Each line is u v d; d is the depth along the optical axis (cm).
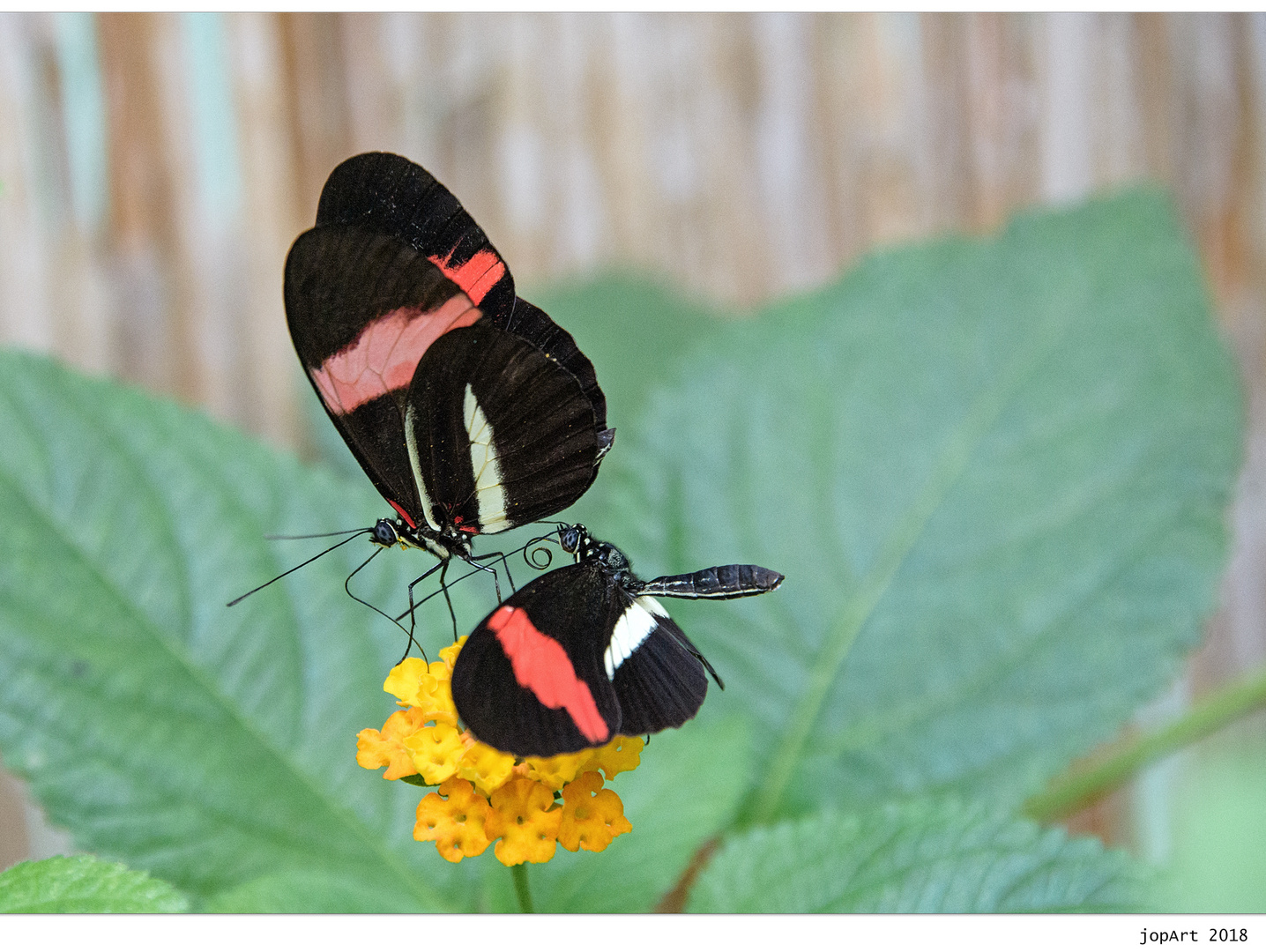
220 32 52
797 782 48
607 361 53
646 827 45
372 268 42
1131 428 49
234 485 47
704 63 54
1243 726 53
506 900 44
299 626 46
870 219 54
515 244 54
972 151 54
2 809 51
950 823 44
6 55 51
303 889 43
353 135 53
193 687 46
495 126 54
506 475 44
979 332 50
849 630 48
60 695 45
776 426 49
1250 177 54
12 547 46
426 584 47
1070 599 48
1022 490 49
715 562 49
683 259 55
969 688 48
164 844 45
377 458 43
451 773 41
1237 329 54
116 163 52
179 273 53
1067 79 54
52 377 47
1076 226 50
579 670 41
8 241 52
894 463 49
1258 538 55
